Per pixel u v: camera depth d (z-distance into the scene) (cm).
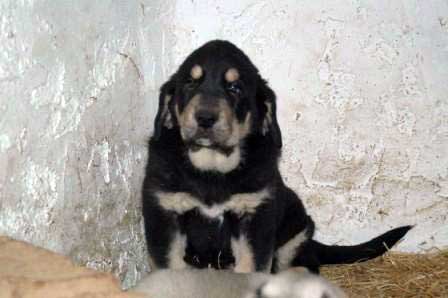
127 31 182
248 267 173
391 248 206
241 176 172
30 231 146
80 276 128
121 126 179
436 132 205
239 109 173
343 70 206
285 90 208
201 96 170
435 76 204
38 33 147
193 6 208
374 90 206
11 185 141
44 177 150
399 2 203
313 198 211
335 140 208
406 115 206
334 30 205
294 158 210
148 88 195
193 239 176
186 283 149
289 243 188
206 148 171
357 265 201
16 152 142
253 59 208
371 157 208
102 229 170
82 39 162
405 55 204
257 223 174
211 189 172
